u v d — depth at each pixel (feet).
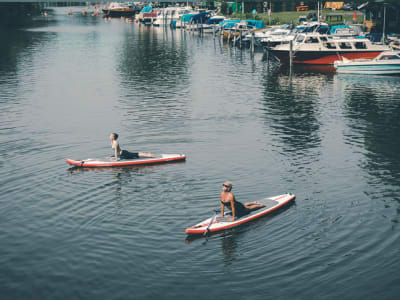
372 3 193.98
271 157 59.77
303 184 50.65
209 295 31.89
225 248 37.76
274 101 95.45
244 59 164.96
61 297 32.01
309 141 66.90
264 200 45.50
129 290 32.58
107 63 154.30
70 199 47.42
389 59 130.31
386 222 41.57
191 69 141.08
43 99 98.53
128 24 372.38
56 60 161.68
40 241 39.29
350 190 48.78
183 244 38.42
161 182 51.75
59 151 63.26
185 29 306.96
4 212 44.62
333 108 88.69
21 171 55.42
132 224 41.91
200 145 65.41
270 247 37.81
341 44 146.00
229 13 341.21
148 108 89.20
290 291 32.12
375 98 98.27
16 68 143.02
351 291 32.07
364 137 68.59
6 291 32.73
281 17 285.84
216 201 46.62
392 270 34.32
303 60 148.25
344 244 38.01
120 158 58.13
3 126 76.28
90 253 37.32
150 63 154.10
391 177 52.31
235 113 84.74
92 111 87.15
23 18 433.07
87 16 481.87
